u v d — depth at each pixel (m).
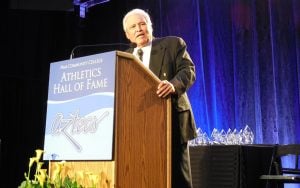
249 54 4.87
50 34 5.99
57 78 2.09
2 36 5.70
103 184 1.86
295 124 4.48
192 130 2.35
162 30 5.52
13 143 5.73
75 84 2.02
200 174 3.17
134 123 1.94
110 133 1.85
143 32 2.41
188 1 5.39
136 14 2.43
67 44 5.97
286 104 4.55
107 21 5.90
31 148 5.82
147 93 2.02
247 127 4.36
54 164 1.97
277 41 4.67
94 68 1.96
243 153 3.03
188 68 2.35
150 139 2.00
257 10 4.84
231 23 5.04
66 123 2.01
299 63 4.51
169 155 2.06
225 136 3.90
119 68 1.92
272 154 3.13
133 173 1.91
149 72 2.03
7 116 5.73
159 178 2.01
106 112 1.88
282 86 4.59
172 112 2.30
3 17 5.72
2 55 5.70
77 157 1.94
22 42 5.85
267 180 3.02
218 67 5.07
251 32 4.89
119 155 1.87
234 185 2.99
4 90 5.75
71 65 2.05
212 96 5.08
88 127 1.93
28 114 5.86
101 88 1.92
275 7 4.72
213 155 3.12
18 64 5.80
